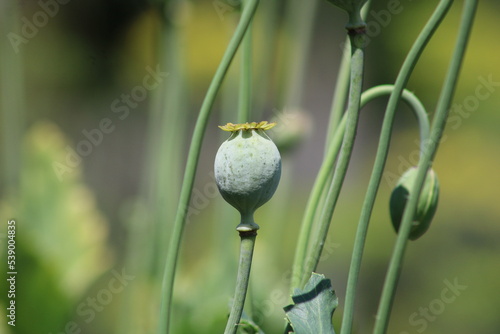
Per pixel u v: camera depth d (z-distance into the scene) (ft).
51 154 5.31
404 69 3.03
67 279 5.04
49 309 4.86
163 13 4.61
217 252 5.24
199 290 4.99
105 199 12.09
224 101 5.05
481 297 12.23
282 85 5.16
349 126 3.06
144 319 5.00
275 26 5.16
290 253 10.85
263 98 5.18
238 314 3.01
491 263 12.59
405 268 12.50
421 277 12.49
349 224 12.20
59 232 5.21
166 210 4.78
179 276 4.99
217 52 11.73
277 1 5.36
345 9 3.03
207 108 3.19
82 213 5.28
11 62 5.32
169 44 4.67
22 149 5.31
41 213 5.23
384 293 3.13
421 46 3.02
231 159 3.00
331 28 12.05
